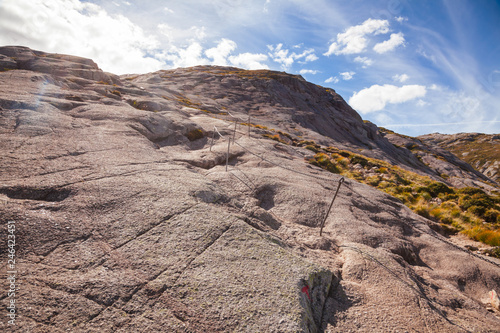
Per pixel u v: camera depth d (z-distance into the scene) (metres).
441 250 7.83
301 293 4.02
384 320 4.07
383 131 98.00
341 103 78.69
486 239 10.44
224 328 3.24
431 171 63.97
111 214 5.16
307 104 67.44
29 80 15.23
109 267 3.90
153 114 14.56
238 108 51.62
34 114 10.16
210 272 4.09
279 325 3.37
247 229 5.46
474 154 181.62
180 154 11.28
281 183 9.84
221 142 15.13
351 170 21.52
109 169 7.20
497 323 4.75
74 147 8.25
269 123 43.78
